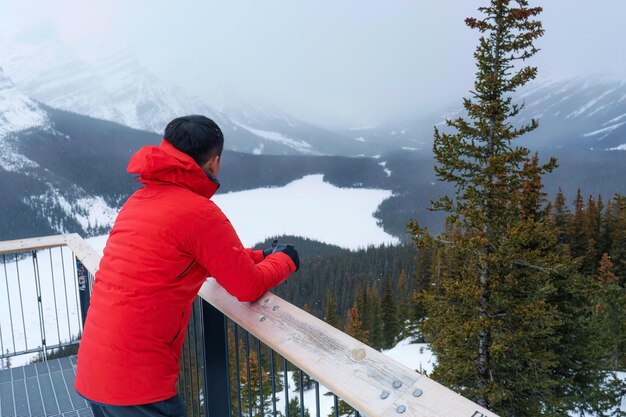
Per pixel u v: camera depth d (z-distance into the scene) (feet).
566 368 42.22
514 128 36.68
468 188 36.06
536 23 36.04
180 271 5.06
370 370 3.95
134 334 4.91
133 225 5.17
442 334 37.63
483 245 34.06
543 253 39.17
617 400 45.83
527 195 35.81
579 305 42.19
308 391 71.26
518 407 35.91
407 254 271.28
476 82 36.94
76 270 14.07
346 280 252.62
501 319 35.81
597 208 123.65
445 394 3.44
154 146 5.33
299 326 4.95
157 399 5.01
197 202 5.12
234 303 6.01
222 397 7.05
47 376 12.74
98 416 5.47
